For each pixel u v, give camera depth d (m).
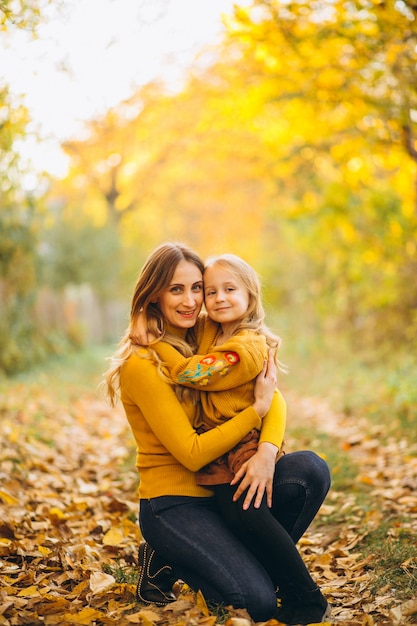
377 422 7.25
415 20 5.30
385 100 6.45
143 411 2.99
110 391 3.20
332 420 7.89
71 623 2.79
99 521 4.25
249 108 9.03
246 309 3.16
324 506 4.62
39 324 14.74
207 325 3.22
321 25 5.95
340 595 3.23
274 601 2.81
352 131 7.84
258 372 2.97
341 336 13.38
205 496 3.01
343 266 12.36
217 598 2.83
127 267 21.75
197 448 2.89
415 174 7.56
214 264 3.17
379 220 9.28
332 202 9.44
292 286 16.16
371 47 5.85
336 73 6.66
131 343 3.11
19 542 3.67
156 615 2.85
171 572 3.14
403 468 5.36
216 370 2.91
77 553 3.65
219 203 25.62
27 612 2.88
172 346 3.09
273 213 14.57
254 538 2.97
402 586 3.22
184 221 26.33
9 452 5.61
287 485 2.96
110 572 3.50
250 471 2.88
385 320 11.48
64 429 7.50
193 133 21.94
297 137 9.95
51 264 16.86
